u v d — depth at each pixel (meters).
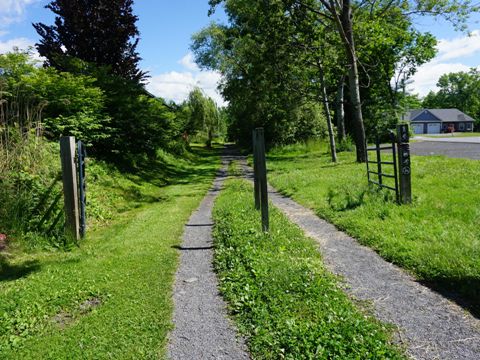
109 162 17.53
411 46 38.09
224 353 4.00
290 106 29.66
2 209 8.24
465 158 17.70
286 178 16.45
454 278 5.16
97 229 9.80
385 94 42.53
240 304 4.88
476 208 8.01
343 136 32.47
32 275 6.28
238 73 40.38
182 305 5.17
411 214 8.21
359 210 9.09
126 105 18.20
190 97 53.94
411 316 4.43
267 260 6.04
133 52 21.20
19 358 3.91
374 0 22.52
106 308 5.01
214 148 54.38
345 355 3.54
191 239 8.46
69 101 13.31
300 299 4.72
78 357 3.88
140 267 6.59
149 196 14.94
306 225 8.86
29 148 10.33
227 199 12.60
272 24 21.97
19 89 11.58
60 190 9.86
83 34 19.39
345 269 5.98
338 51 22.78
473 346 3.79
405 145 9.01
